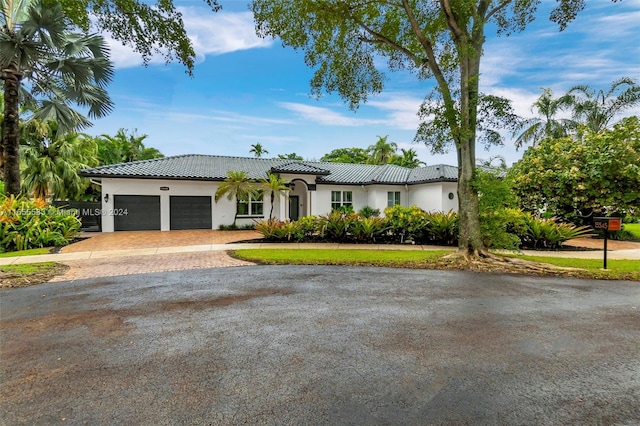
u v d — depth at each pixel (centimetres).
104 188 1748
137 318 466
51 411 252
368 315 479
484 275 772
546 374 308
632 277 749
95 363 331
